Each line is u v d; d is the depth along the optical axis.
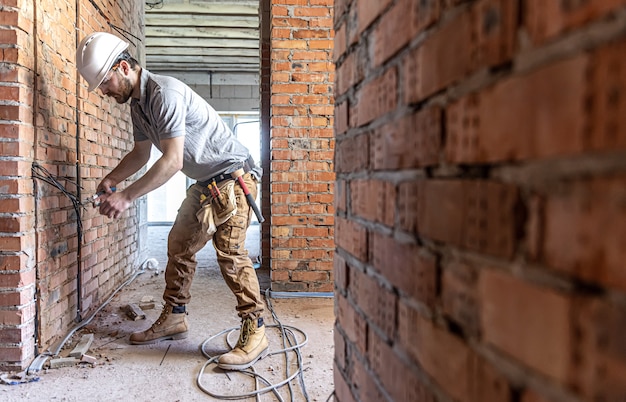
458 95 0.55
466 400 0.54
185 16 6.74
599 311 0.35
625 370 0.33
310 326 2.68
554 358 0.39
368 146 0.88
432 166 0.62
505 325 0.46
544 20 0.40
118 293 3.35
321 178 3.39
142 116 2.15
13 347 1.95
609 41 0.34
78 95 2.57
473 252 0.52
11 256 1.92
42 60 2.10
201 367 2.06
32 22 2.01
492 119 0.48
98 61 1.98
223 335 2.48
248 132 9.95
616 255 0.33
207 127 2.16
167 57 8.56
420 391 0.66
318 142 3.38
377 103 0.83
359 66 0.94
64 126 2.38
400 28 0.72
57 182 2.26
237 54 8.31
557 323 0.39
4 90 1.89
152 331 2.34
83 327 2.56
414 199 0.67
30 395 1.76
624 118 0.33
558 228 0.39
